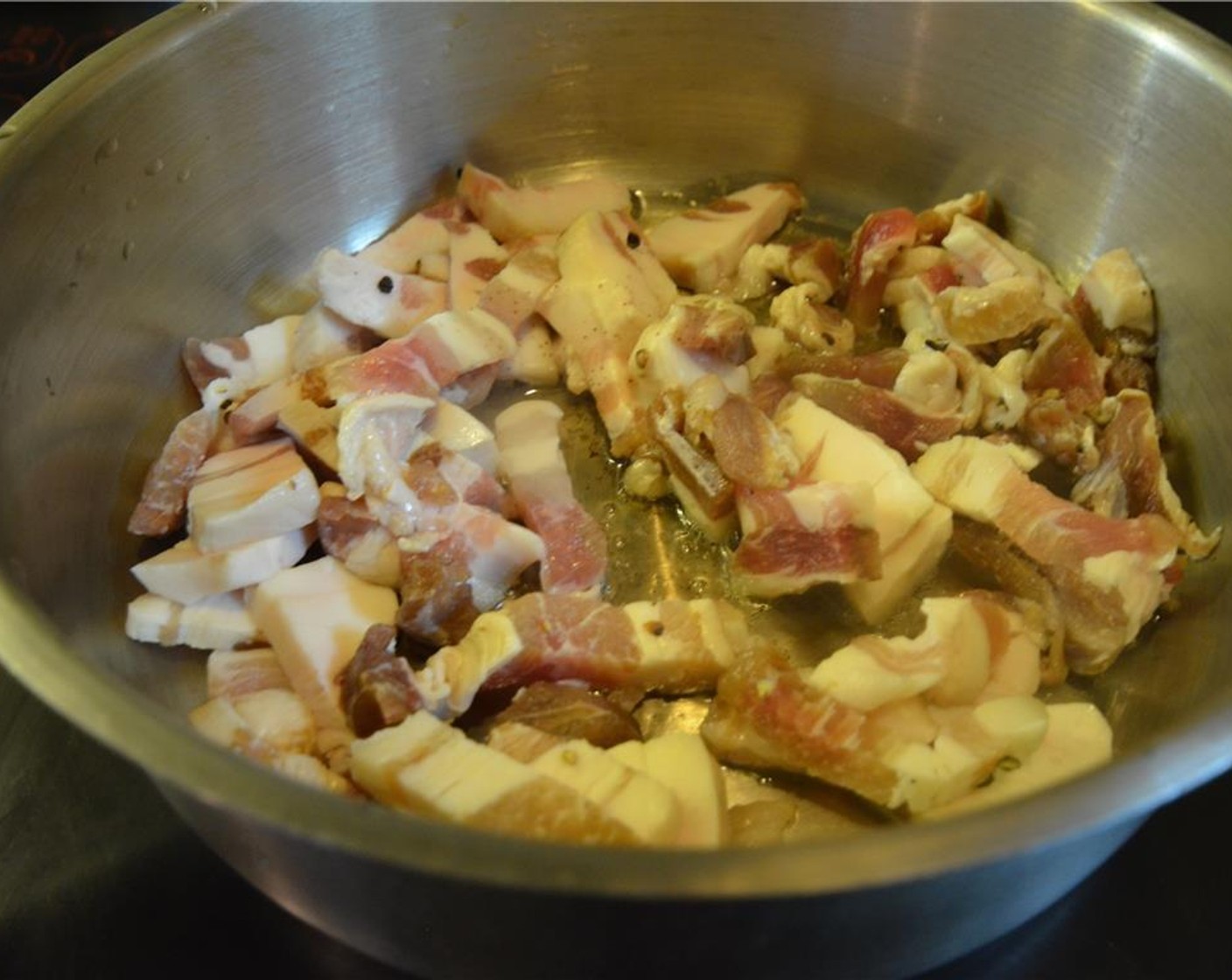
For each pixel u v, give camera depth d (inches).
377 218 11.7
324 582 8.8
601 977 6.5
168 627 8.7
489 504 9.4
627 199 12.0
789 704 7.7
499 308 10.5
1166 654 8.7
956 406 10.0
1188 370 9.9
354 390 9.6
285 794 5.5
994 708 7.7
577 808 6.8
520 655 8.2
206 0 9.6
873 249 10.9
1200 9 12.6
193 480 9.2
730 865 5.2
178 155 9.8
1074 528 8.9
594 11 11.1
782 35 11.3
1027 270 10.6
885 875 5.2
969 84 10.9
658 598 9.2
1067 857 6.4
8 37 12.2
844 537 8.8
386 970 7.3
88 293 9.1
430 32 10.9
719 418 9.2
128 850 7.8
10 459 7.9
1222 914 7.6
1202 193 9.7
